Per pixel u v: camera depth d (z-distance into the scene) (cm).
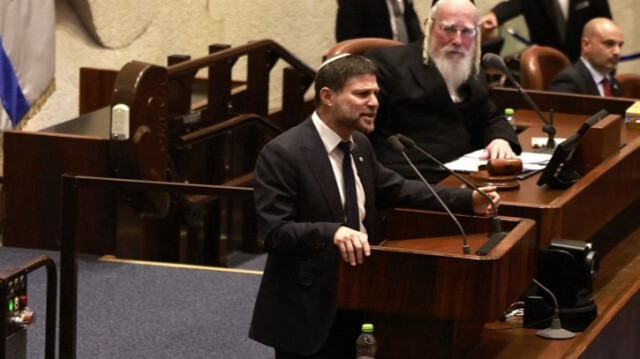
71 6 1964
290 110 1936
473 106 1191
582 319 921
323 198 878
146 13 2097
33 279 1373
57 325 1227
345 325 895
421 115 1180
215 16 2297
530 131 1314
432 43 1181
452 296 779
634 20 2728
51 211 1495
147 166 1470
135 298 1322
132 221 1502
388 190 929
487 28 1911
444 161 1177
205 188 1052
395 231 921
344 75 872
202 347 1191
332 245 811
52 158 1484
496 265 775
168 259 1587
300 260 874
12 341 859
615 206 1102
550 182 1005
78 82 1962
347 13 1792
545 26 1936
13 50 1662
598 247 1171
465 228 900
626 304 996
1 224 1608
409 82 1177
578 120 1391
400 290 791
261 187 872
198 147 1691
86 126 1580
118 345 1184
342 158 898
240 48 1716
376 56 1196
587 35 1605
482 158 1122
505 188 996
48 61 1734
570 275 916
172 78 1530
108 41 2016
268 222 856
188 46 2227
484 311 775
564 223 953
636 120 1298
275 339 882
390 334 845
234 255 1722
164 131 1505
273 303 886
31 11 1694
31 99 1706
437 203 908
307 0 2436
